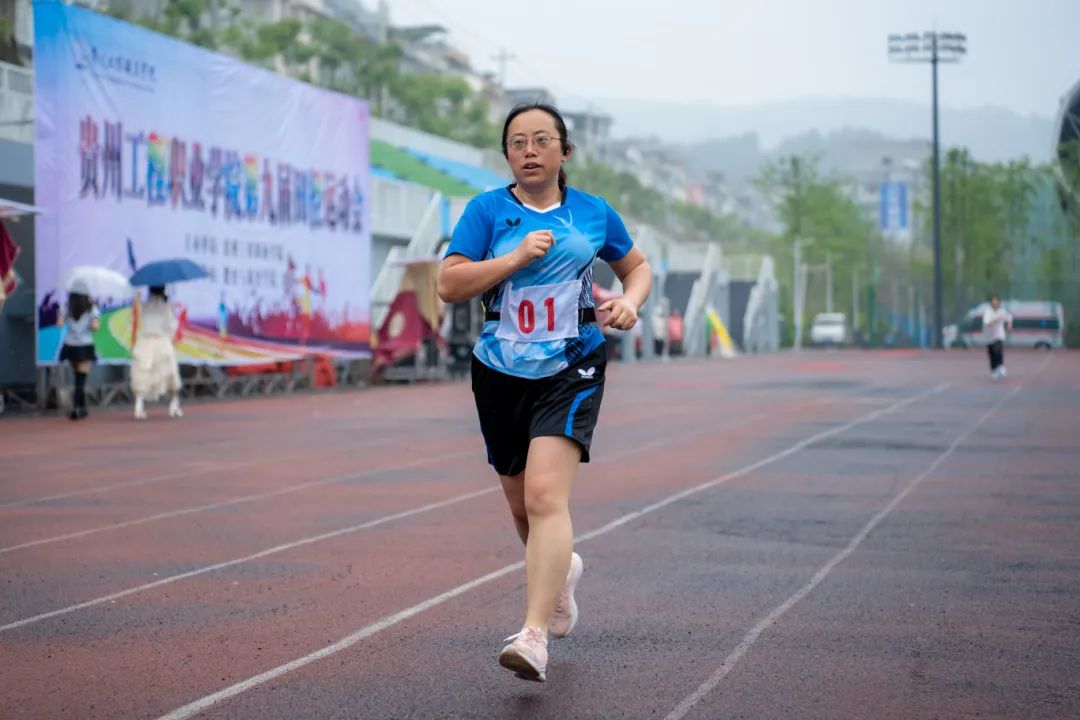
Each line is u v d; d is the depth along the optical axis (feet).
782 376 112.88
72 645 18.88
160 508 33.35
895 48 231.30
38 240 67.05
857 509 32.40
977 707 15.57
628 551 26.43
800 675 17.01
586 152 421.18
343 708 15.62
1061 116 226.58
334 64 245.04
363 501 34.53
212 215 79.87
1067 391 85.87
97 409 70.69
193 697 16.14
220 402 78.18
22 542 28.14
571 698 15.98
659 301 175.73
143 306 64.59
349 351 95.14
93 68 69.31
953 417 63.10
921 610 20.88
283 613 20.92
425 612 20.93
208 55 79.10
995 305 106.11
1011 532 28.76
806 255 290.76
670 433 54.85
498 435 17.26
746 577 23.66
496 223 17.06
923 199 348.59
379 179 112.47
